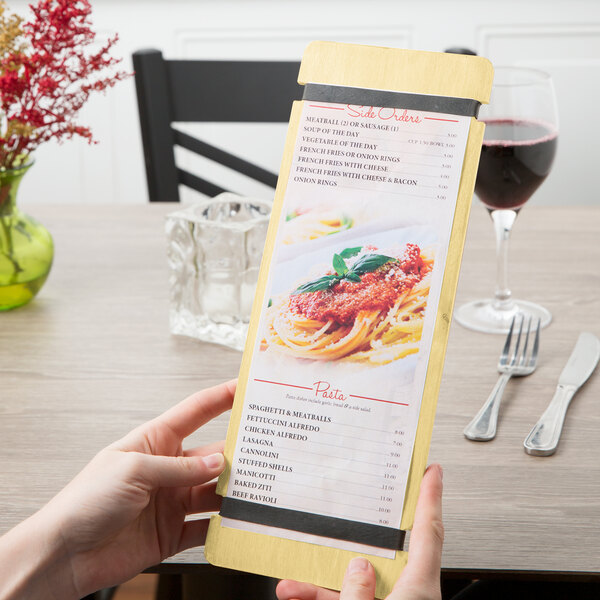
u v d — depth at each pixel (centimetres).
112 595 101
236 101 140
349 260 67
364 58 69
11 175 93
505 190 89
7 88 89
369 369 66
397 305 66
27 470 76
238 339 91
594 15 218
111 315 96
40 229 98
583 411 81
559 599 87
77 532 67
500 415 80
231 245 89
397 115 68
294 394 67
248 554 66
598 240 108
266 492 66
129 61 231
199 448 76
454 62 68
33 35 91
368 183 68
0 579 66
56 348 91
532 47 224
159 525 72
